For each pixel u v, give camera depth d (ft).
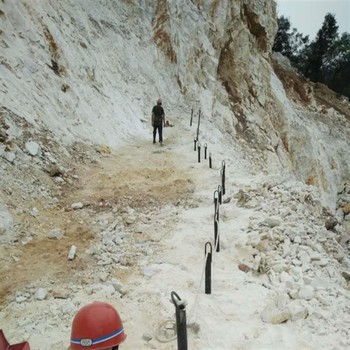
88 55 51.01
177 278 19.35
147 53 67.72
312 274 19.19
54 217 25.98
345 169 120.98
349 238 30.89
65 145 36.35
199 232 24.70
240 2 90.38
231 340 14.73
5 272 19.16
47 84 39.50
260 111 92.53
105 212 27.71
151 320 16.15
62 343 14.56
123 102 54.24
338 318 15.61
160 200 30.58
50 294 17.70
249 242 22.47
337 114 140.97
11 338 14.76
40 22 42.91
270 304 16.49
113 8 65.36
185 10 77.56
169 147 48.01
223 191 30.91
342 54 197.77
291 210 27.22
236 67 89.20
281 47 191.21
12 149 29.14
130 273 20.04
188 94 72.23
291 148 100.53
